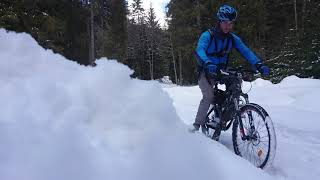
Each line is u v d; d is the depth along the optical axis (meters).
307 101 9.44
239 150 4.85
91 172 2.43
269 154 4.41
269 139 4.43
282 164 4.88
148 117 3.01
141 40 65.31
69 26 26.23
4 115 2.56
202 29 28.28
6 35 3.70
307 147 5.65
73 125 2.64
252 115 4.65
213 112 5.45
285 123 7.32
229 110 5.07
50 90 2.82
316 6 23.34
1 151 2.29
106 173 2.47
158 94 3.33
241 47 5.26
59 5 24.78
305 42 19.70
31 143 2.39
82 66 3.62
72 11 26.67
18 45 3.50
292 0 30.55
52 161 2.34
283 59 20.22
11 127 2.45
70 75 3.20
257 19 27.78
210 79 5.25
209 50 5.20
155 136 2.91
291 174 4.57
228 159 3.60
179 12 29.48
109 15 36.94
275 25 31.41
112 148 2.65
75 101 2.82
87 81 3.09
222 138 5.79
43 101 2.74
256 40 27.45
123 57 35.94
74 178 2.34
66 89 2.89
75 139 2.54
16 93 2.77
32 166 2.27
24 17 20.08
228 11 5.07
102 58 3.53
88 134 2.65
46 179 2.25
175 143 3.04
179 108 8.78
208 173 3.10
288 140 6.11
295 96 10.20
